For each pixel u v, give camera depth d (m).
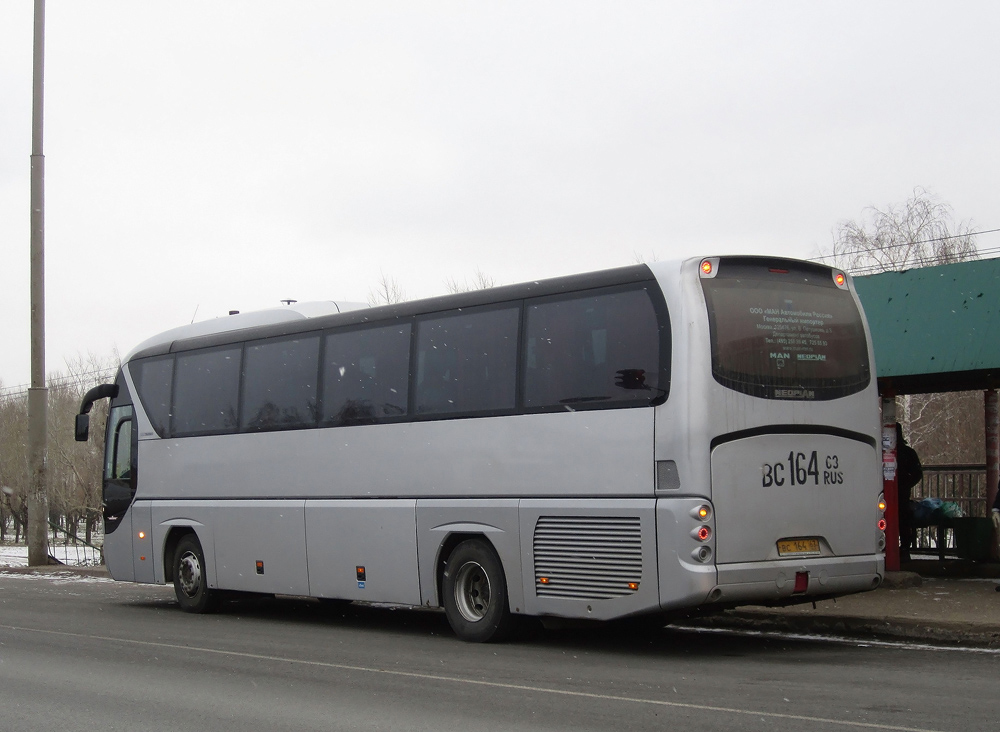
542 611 11.09
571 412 10.96
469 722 7.54
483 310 12.05
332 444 13.66
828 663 9.91
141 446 16.77
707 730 7.06
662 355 10.26
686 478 9.94
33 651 11.59
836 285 11.20
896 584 14.46
